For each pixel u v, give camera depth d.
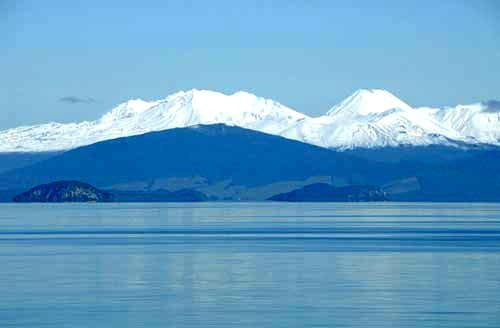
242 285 164.62
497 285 162.38
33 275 180.00
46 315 133.62
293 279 173.25
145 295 152.50
